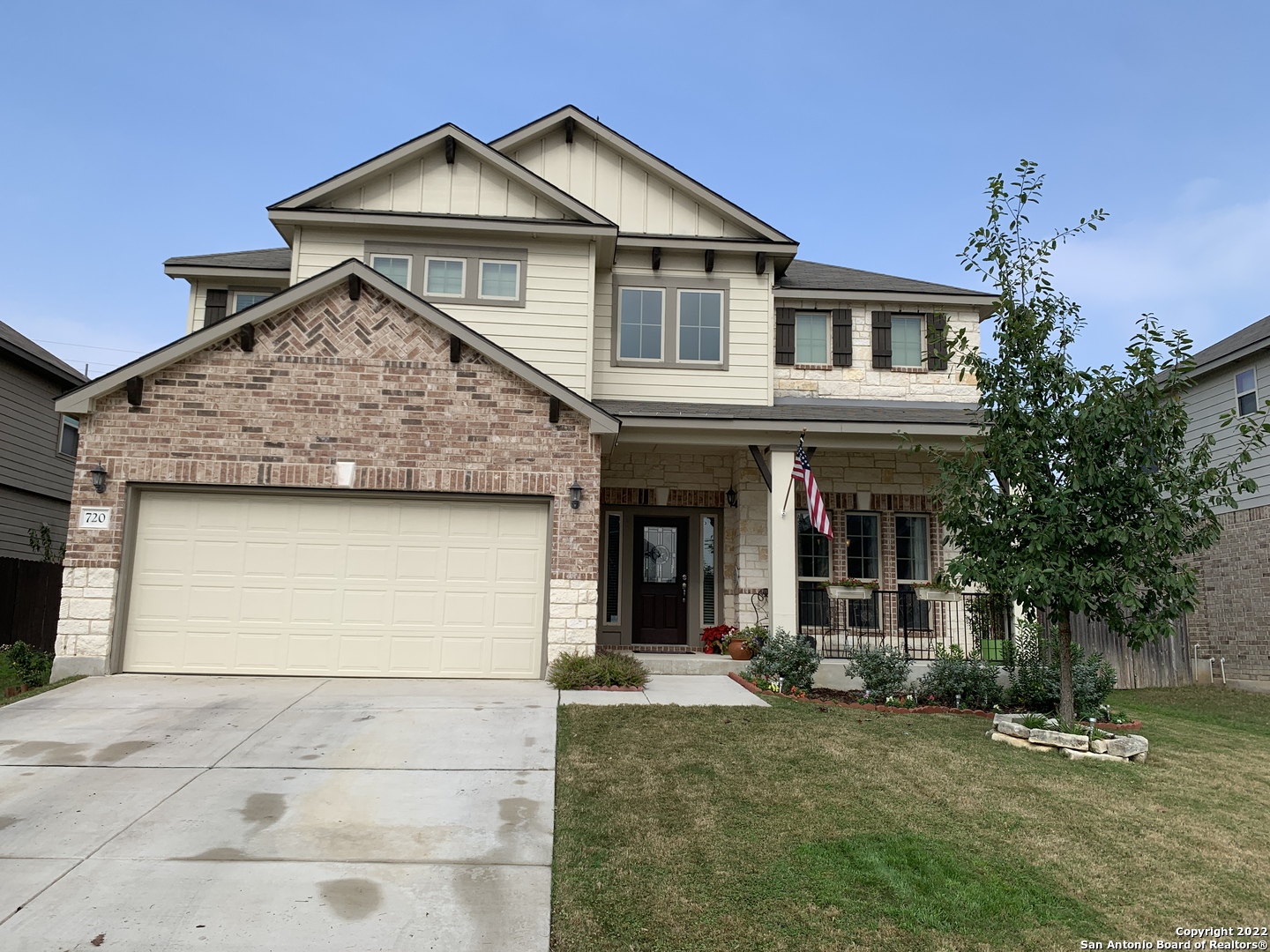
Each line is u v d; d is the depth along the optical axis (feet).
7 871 16.30
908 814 20.52
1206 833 20.39
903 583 46.42
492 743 25.26
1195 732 34.04
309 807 19.95
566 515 35.47
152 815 19.26
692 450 46.70
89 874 16.25
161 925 14.44
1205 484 25.85
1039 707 34.09
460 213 44.91
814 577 45.96
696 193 47.96
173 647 34.04
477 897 15.75
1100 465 26.66
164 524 34.47
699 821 19.58
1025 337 27.61
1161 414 26.25
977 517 28.50
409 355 35.42
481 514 35.68
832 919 15.35
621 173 48.47
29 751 23.77
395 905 15.38
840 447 41.29
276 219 43.34
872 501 46.50
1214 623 56.39
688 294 48.03
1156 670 52.34
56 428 62.54
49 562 54.44
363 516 35.17
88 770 22.33
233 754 23.85
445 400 35.35
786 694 34.83
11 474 56.39
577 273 44.57
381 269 43.98
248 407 34.60
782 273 50.42
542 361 43.80
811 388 49.01
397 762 23.44
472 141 44.50
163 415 34.27
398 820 19.34
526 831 18.84
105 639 33.22
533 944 14.21
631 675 34.35
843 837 18.97
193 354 34.63
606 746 25.27
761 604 45.34
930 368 49.75
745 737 26.84
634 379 46.91
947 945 14.69
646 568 47.65
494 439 35.40
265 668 34.19
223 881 16.08
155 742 24.71
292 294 34.47
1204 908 16.42
